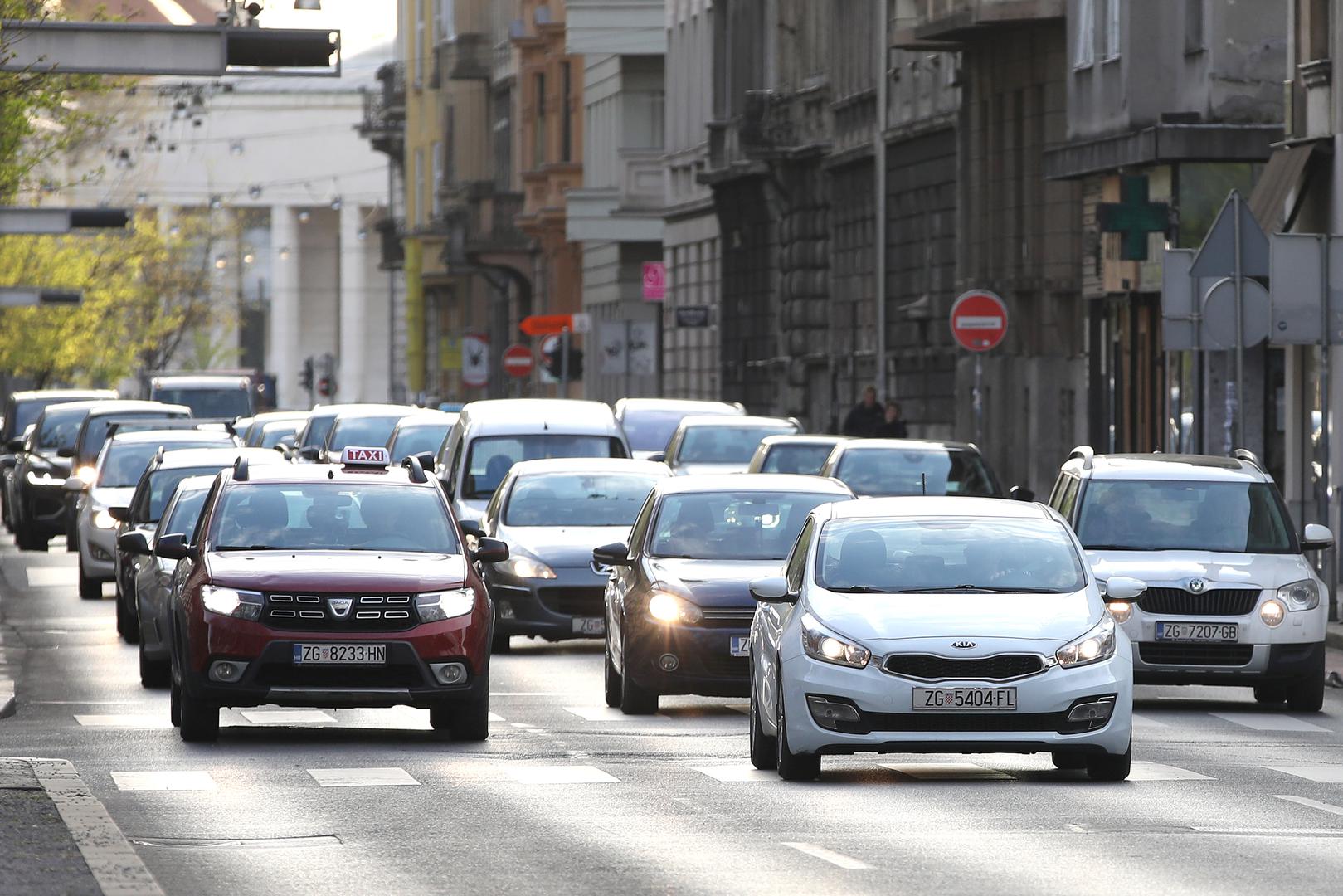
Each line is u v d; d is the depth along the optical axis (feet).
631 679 180.04
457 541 168.96
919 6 439.22
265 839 115.34
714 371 628.28
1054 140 403.54
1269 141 342.44
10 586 330.34
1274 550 188.96
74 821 115.75
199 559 163.73
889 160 487.20
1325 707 187.01
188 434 325.01
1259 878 101.65
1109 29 368.89
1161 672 182.50
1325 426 238.48
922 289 470.39
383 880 102.37
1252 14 342.44
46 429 447.42
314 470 173.99
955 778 141.59
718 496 192.13
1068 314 406.82
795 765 138.51
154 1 228.43
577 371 555.28
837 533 146.72
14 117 339.16
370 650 157.79
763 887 99.81
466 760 150.82
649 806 127.75
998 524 146.92
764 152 544.62
